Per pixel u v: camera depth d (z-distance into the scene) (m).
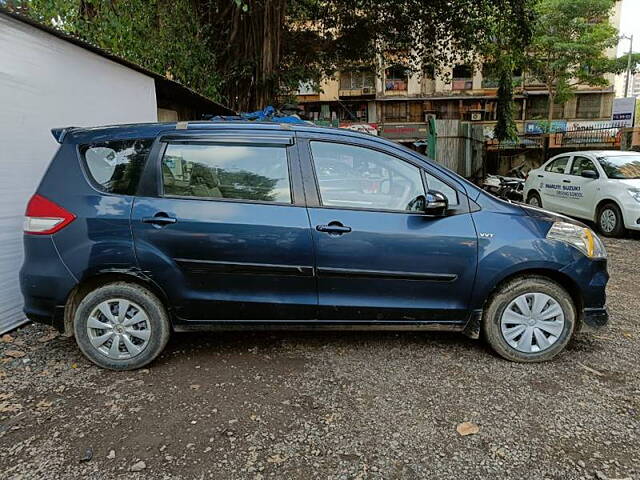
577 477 2.13
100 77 4.75
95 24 5.96
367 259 3.09
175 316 3.14
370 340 3.61
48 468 2.19
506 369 3.15
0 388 2.89
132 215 3.01
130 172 3.10
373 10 13.12
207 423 2.54
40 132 3.93
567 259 3.16
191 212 3.04
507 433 2.45
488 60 15.55
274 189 3.13
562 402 2.74
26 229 3.05
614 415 2.61
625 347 3.51
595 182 8.44
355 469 2.19
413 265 3.12
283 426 2.52
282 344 3.54
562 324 3.23
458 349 3.45
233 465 2.22
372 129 34.03
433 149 13.77
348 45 14.52
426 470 2.19
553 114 34.84
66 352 3.40
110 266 3.02
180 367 3.18
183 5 8.69
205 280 3.08
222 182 3.12
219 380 3.00
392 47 15.19
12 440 2.39
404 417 2.60
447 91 34.16
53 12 5.20
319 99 35.06
